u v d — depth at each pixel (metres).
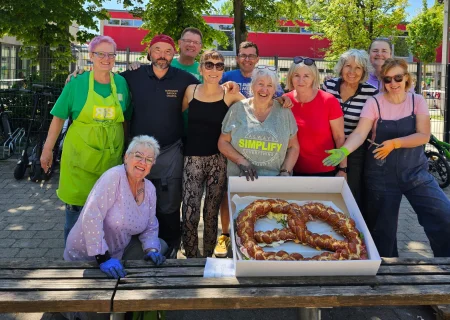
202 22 14.68
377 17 18.11
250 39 22.83
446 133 9.38
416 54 25.83
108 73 3.43
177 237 3.69
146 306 2.22
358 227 2.70
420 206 3.32
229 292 2.27
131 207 2.82
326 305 2.27
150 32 14.88
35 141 8.98
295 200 2.92
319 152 3.39
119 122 3.46
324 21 18.94
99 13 12.60
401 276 2.49
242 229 2.61
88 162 3.34
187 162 3.52
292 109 3.38
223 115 3.44
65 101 3.33
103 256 2.57
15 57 11.05
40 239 4.75
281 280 2.40
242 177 2.95
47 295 2.25
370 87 3.57
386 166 3.32
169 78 3.48
